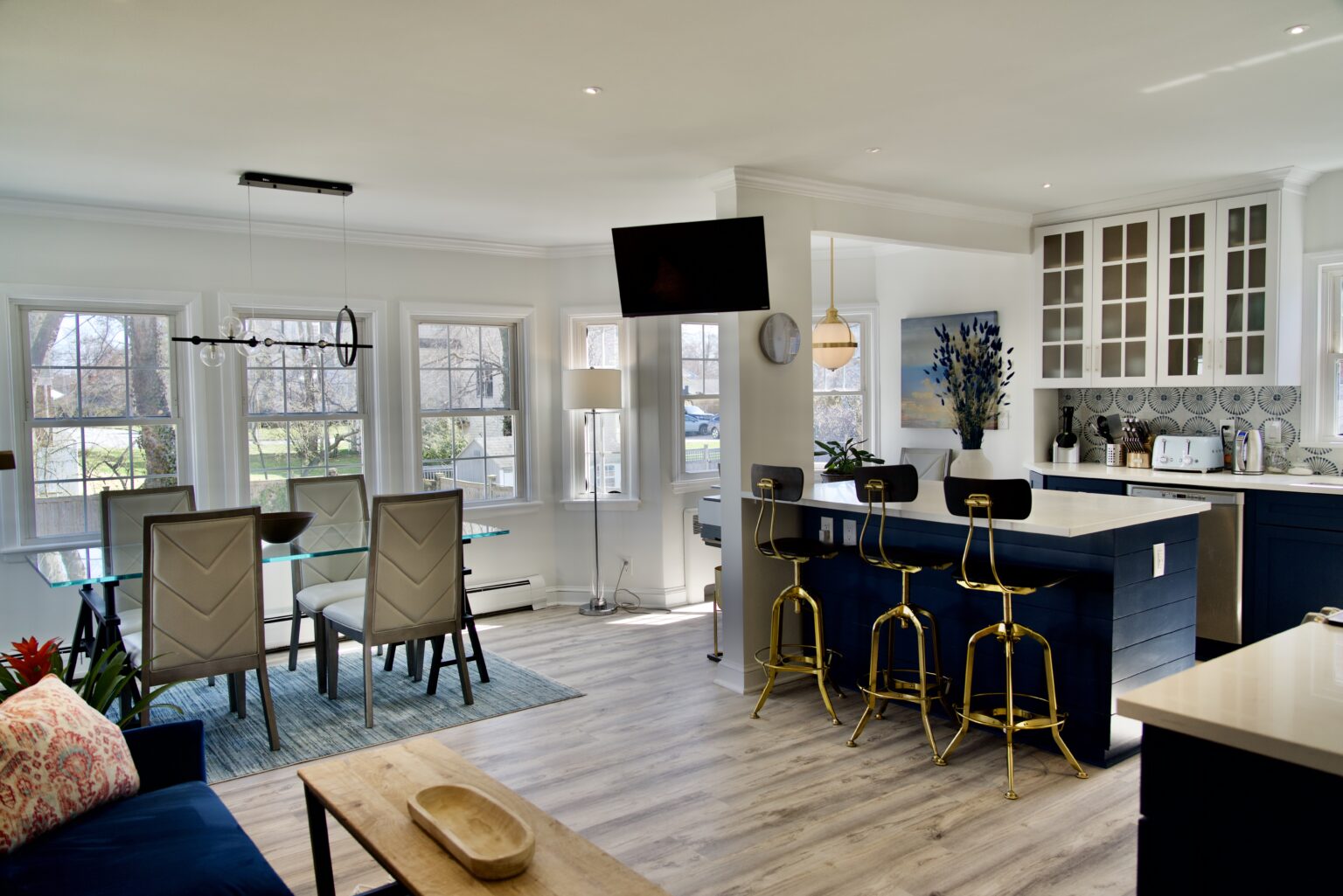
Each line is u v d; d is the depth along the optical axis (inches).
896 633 159.2
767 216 167.6
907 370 249.3
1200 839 56.4
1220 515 178.1
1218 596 179.0
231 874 72.9
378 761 89.1
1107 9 96.0
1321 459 184.4
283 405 209.3
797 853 106.1
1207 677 62.7
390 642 156.2
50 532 182.2
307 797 87.0
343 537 172.4
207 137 137.4
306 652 205.5
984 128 140.3
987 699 143.8
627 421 243.6
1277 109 133.0
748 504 167.0
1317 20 100.0
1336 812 50.4
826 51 106.4
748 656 168.2
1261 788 53.5
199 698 170.6
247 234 201.3
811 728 148.1
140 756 91.7
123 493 175.3
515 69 110.6
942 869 101.8
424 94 119.3
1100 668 129.6
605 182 171.5
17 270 175.9
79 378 185.0
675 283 161.6
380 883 101.5
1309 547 166.4
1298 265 181.5
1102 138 147.1
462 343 234.8
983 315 231.0
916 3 93.7
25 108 122.4
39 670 97.6
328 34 98.3
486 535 171.5
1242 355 182.2
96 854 75.1
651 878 101.1
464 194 180.2
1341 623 76.1
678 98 122.8
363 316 218.8
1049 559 134.8
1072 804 117.7
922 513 139.4
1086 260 207.0
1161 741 57.9
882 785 124.9
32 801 77.2
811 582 173.9
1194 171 172.7
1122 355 201.9
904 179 174.6
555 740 145.4
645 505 242.5
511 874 66.0
